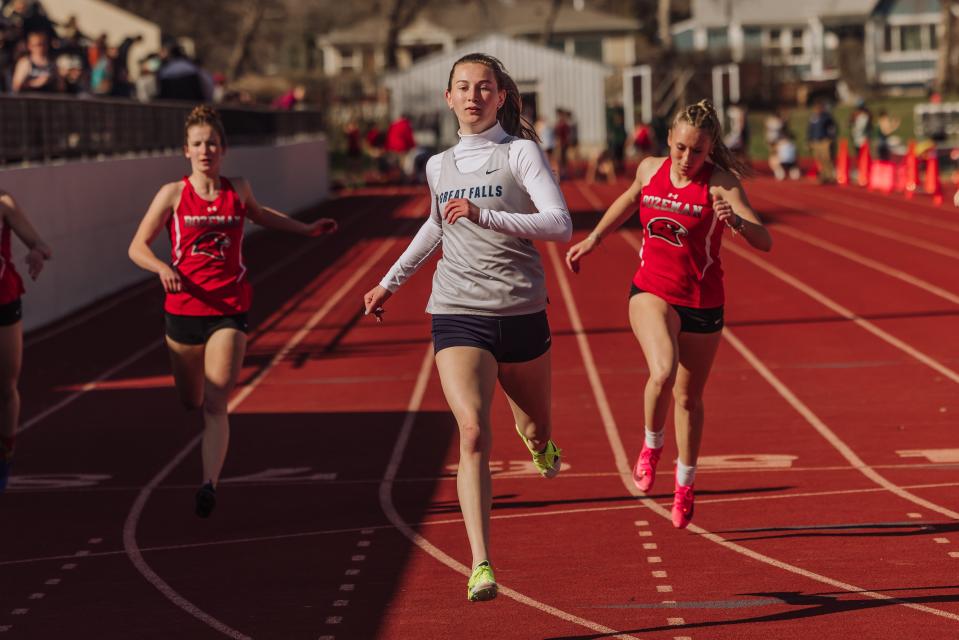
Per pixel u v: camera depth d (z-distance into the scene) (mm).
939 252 46844
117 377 28766
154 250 47469
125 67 59312
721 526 15656
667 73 134125
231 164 57250
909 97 162125
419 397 25578
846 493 17172
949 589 12773
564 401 24844
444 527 15961
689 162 13906
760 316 34500
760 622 11914
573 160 119312
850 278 40906
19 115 35594
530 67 126250
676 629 11797
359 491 18094
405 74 126625
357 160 97562
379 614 12523
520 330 12305
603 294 39406
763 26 184500
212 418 15922
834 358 28516
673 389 14547
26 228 17578
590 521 16078
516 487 18125
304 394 26188
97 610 12938
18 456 21219
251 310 38438
